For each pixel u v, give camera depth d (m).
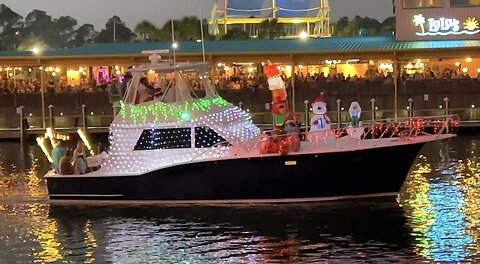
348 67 54.81
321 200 23.44
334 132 24.36
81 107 46.66
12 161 36.12
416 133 24.48
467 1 51.97
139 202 23.97
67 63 48.06
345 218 22.06
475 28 51.97
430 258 18.58
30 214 23.86
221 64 53.84
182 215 23.02
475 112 43.91
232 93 46.41
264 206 23.34
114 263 19.16
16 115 46.81
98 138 44.72
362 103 46.25
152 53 25.25
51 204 24.66
